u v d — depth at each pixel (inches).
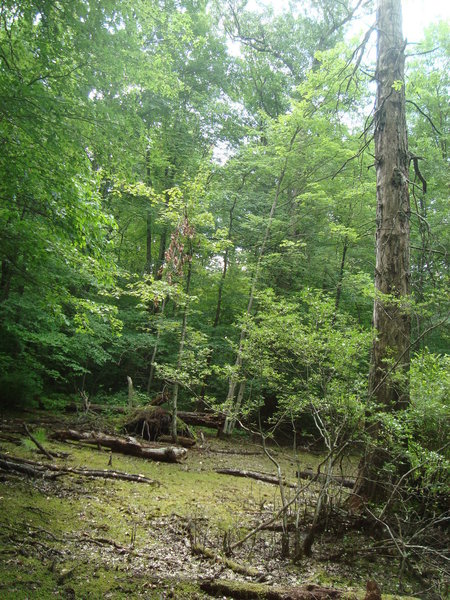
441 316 238.1
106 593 134.6
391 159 281.1
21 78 195.9
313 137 565.9
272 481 336.8
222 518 231.1
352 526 223.1
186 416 528.1
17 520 178.5
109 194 574.2
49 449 324.2
